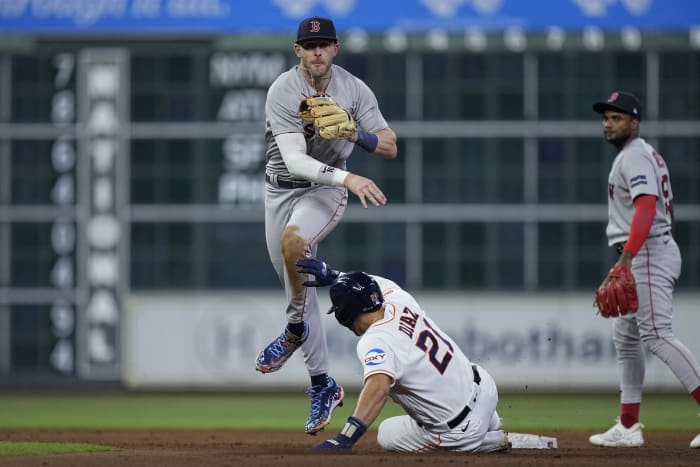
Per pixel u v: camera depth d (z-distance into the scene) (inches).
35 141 1990.7
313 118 707.4
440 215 1957.4
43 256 1999.3
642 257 842.2
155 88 1972.2
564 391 1945.1
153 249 1996.8
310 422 796.6
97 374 2004.2
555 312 1948.8
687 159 1923.0
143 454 715.4
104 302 2000.5
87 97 1982.0
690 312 1919.3
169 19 1961.1
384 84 1950.1
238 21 1952.5
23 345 2003.0
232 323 1994.3
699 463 663.8
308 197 759.1
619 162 853.2
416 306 701.3
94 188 1990.7
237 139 1971.0
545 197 1948.8
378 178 1962.4
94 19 1969.7
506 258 1958.7
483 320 1953.7
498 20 1926.7
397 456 673.0
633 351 882.8
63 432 1172.5
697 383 828.6
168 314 1996.8
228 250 1994.3
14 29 1972.2
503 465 622.8
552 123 1939.0
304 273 713.0
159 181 1985.7
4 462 647.1
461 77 1945.1
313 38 712.4
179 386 2000.5
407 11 1934.1
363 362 667.4
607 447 877.8
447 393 690.8
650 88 1920.5
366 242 1964.8
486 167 1952.5
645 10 1918.1
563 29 1921.8
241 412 1589.6
